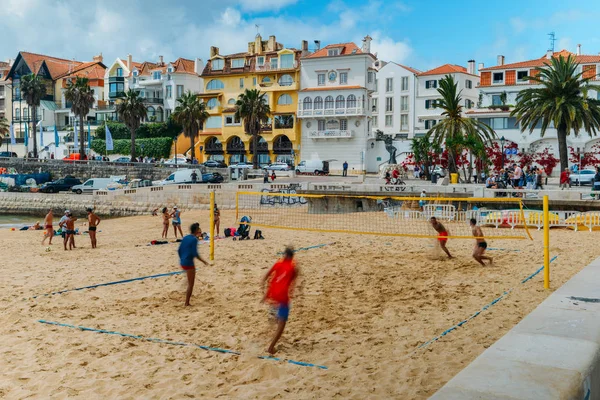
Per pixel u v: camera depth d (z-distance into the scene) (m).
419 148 51.16
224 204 44.06
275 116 72.56
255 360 8.19
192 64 88.62
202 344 9.12
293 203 42.28
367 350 8.48
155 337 9.58
